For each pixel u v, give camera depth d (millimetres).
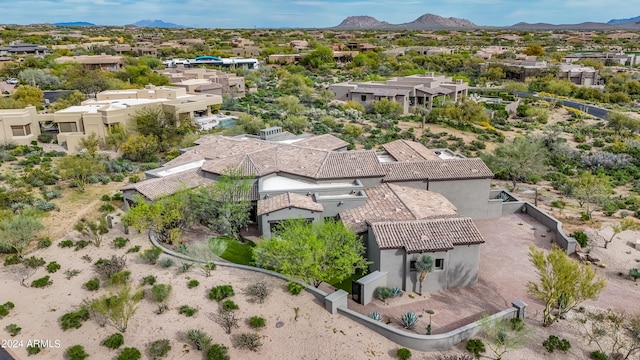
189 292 30578
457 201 43812
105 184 51094
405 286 32219
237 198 38844
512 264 36094
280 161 44281
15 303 29719
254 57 184375
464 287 32969
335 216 38312
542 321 28781
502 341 25391
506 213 45969
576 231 39688
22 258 34906
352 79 135625
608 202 46781
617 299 31250
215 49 193250
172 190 41188
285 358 25109
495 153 57438
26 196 43875
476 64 162625
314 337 26625
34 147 62219
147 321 27719
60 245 37000
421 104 98125
